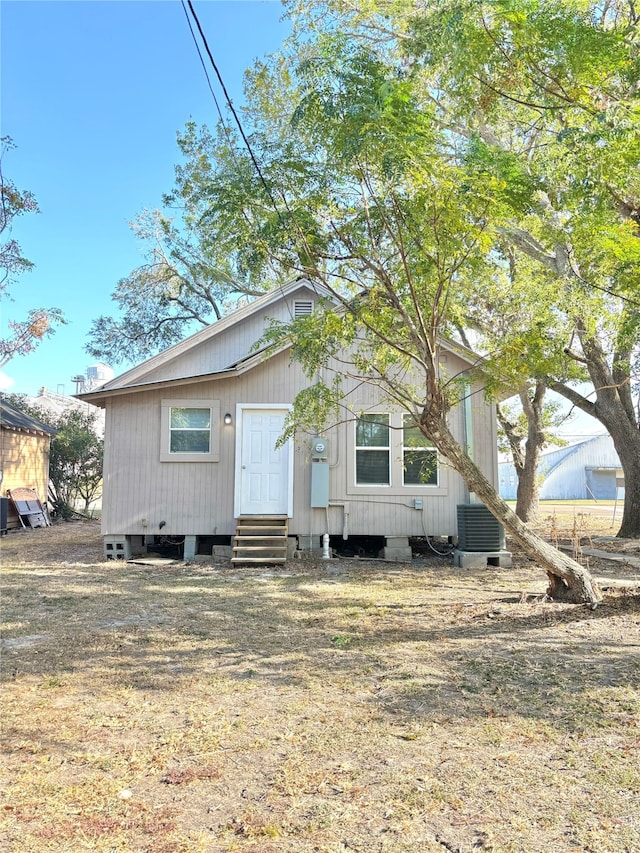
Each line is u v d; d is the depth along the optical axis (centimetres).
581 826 250
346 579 895
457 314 727
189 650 526
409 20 630
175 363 1302
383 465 1102
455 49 487
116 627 609
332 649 525
